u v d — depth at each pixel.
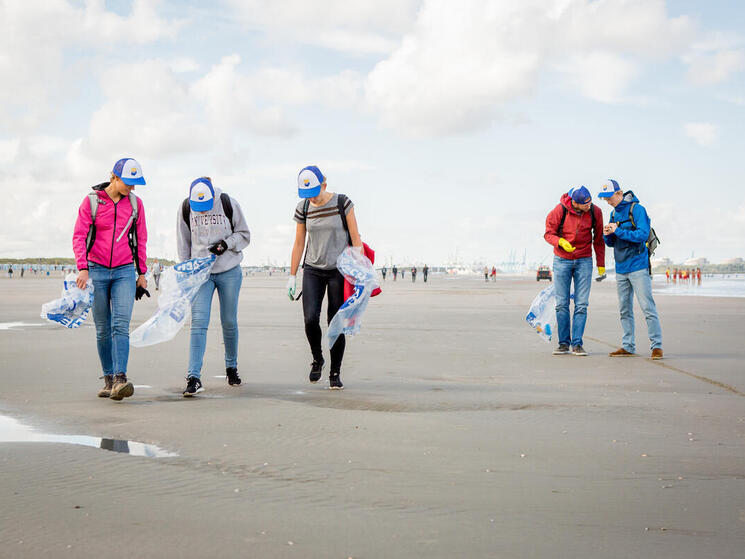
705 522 2.53
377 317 15.36
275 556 2.20
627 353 8.12
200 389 5.40
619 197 7.89
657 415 4.55
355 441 3.79
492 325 13.02
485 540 2.35
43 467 3.22
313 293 6.02
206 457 3.44
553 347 9.18
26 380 6.11
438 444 3.73
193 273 5.62
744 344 9.30
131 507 2.67
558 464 3.32
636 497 2.82
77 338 9.96
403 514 2.61
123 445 3.69
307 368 7.08
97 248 5.36
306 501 2.76
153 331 5.49
